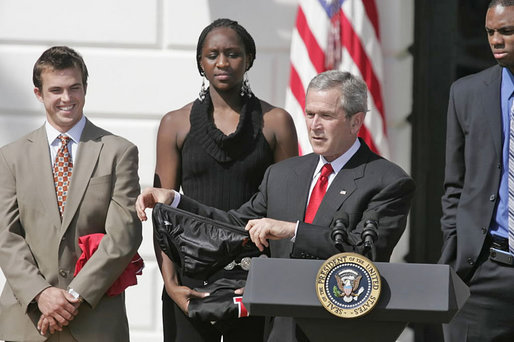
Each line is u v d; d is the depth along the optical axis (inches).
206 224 562.6
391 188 536.7
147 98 849.5
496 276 613.6
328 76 544.4
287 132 657.0
